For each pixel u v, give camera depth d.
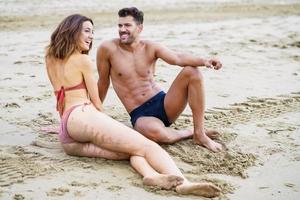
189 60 5.23
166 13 19.50
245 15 20.22
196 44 12.76
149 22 17.02
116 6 20.14
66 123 4.89
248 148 5.40
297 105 7.33
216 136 5.57
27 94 7.41
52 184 4.27
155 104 5.49
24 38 13.03
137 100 5.53
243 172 4.75
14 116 6.28
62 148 5.18
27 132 5.67
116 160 4.84
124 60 5.50
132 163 4.57
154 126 5.26
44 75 8.80
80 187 4.24
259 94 7.86
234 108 6.95
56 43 4.98
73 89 4.98
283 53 11.87
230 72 9.50
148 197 4.10
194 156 5.04
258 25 17.16
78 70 4.97
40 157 4.90
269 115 6.75
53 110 6.62
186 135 5.42
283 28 16.52
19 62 9.79
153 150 4.54
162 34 14.38
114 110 6.70
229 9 21.97
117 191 4.20
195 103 5.21
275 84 8.63
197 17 18.88
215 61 5.17
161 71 9.34
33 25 15.23
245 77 9.11
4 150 5.06
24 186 4.22
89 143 4.89
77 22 4.98
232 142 5.54
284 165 5.00
